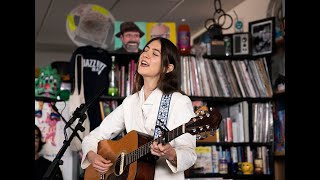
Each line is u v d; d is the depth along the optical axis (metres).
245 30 6.07
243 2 6.14
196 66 4.79
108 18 4.78
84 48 4.45
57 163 2.63
